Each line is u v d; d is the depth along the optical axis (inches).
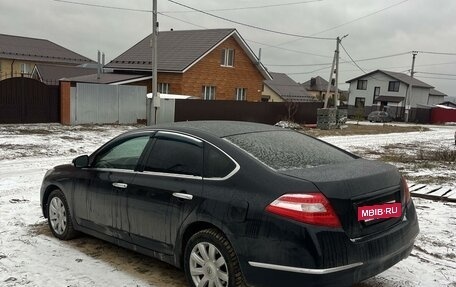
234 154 142.1
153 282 156.3
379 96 2738.7
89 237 204.7
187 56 1186.6
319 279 119.3
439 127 1673.2
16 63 2127.2
